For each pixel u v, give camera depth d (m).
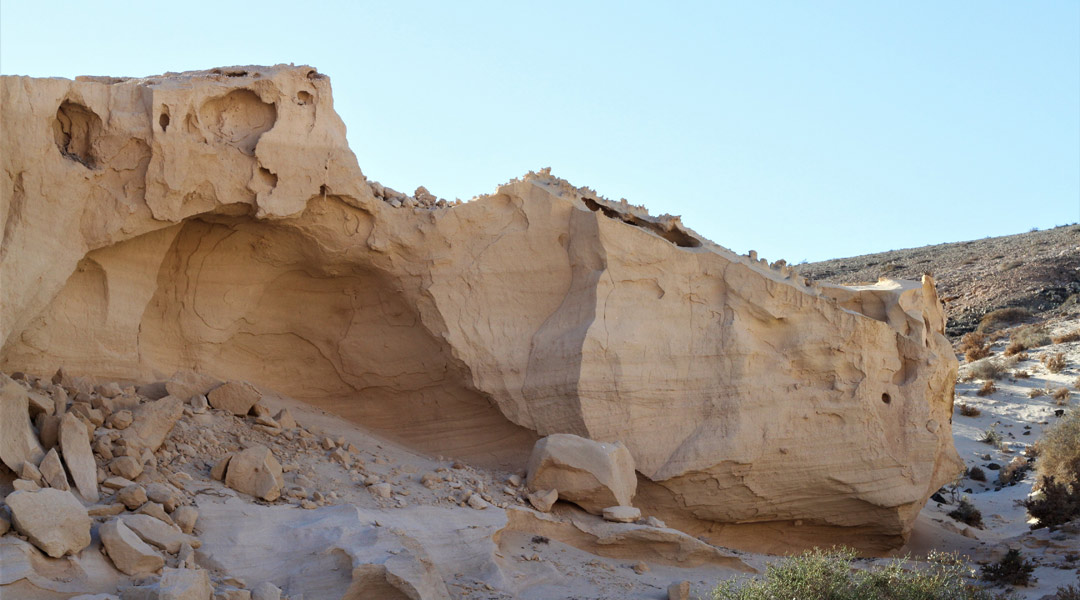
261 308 13.05
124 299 11.47
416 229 13.01
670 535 11.84
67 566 7.78
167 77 11.63
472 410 13.61
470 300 13.28
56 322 10.88
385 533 9.17
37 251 9.75
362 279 13.27
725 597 10.40
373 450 12.55
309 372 13.61
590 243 13.38
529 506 11.91
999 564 13.35
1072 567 13.55
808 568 10.85
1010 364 34.03
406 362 13.55
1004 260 52.28
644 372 13.16
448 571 9.79
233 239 12.34
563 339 13.12
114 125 10.52
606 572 11.09
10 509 7.80
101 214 10.56
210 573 8.45
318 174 11.91
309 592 8.54
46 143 9.73
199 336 12.48
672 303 13.55
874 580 10.96
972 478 24.19
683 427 13.26
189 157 11.01
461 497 11.48
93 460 9.18
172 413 10.51
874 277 53.56
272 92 11.64
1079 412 22.91
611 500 12.18
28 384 10.09
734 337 13.38
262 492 10.06
